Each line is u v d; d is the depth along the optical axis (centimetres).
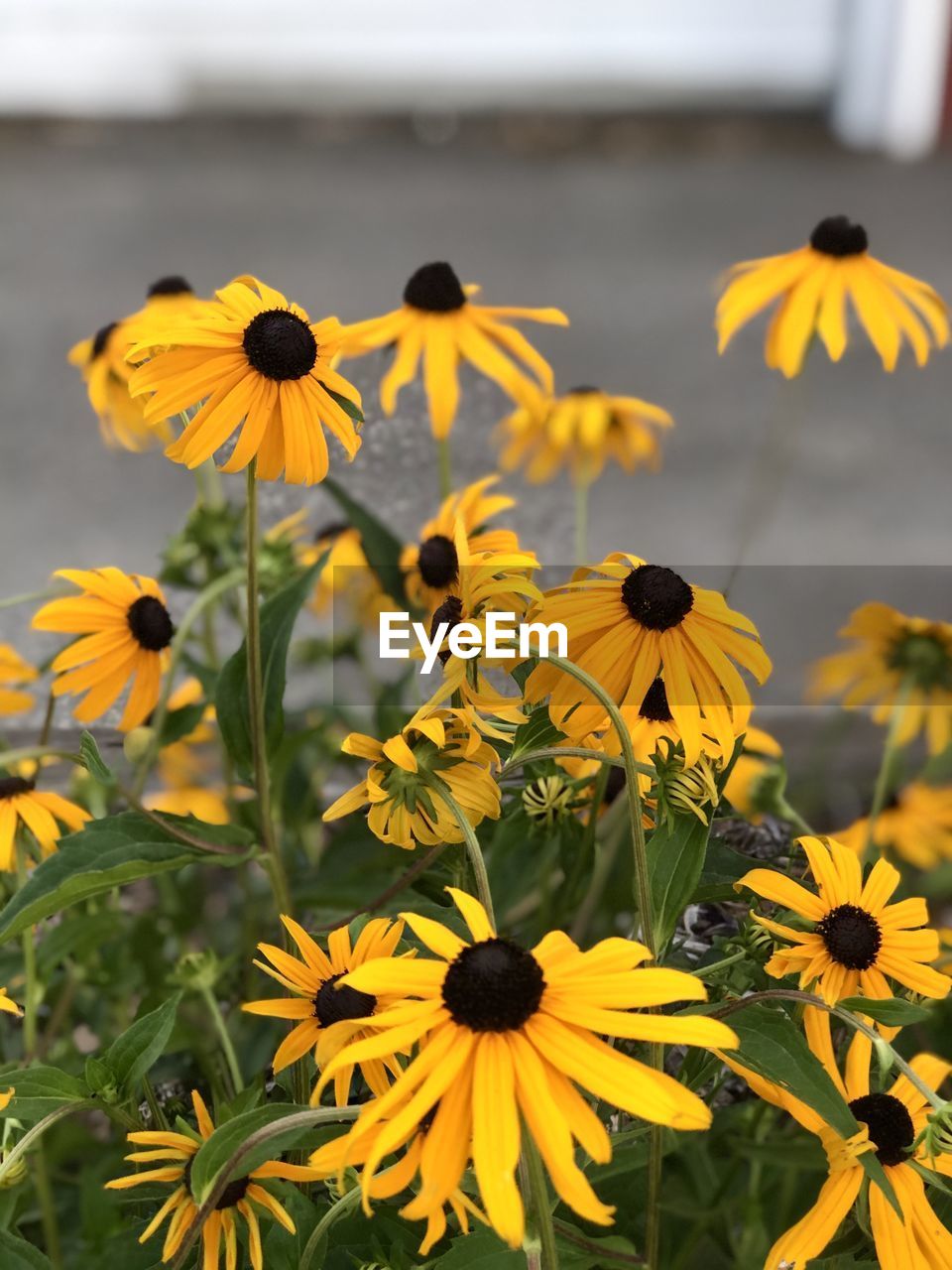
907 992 50
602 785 54
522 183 342
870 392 231
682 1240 61
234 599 67
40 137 377
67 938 60
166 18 403
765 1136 55
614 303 260
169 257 279
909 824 71
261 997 64
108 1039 67
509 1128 38
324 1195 53
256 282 50
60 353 233
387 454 67
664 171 354
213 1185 43
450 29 413
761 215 315
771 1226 60
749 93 407
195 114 405
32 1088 46
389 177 346
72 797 65
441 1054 39
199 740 71
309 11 407
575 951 41
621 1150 49
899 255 283
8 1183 48
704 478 197
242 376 48
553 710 46
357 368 67
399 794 45
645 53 410
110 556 168
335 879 62
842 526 183
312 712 72
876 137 378
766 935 48
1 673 62
